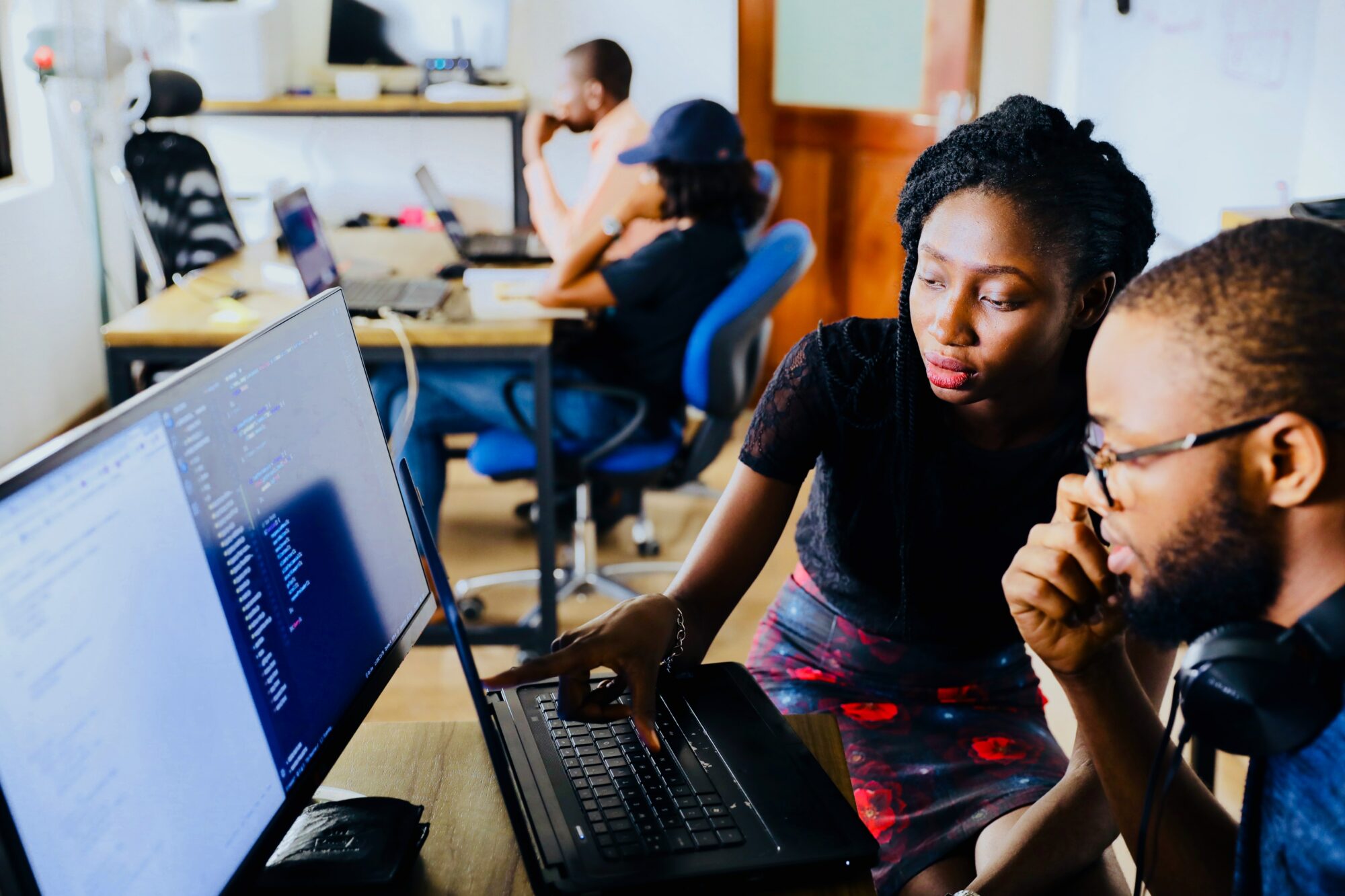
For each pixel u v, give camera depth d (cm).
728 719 111
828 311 431
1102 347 73
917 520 130
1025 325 110
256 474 88
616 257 272
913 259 120
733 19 424
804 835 94
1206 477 68
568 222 308
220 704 80
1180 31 275
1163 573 72
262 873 90
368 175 444
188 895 75
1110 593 92
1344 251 65
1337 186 209
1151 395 69
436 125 439
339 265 303
